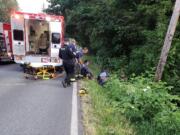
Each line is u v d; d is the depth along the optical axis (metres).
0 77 15.23
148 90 8.74
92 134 6.44
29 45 18.03
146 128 7.18
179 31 14.08
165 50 11.63
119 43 19.98
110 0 20.39
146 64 14.35
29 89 11.95
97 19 23.61
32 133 6.54
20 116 7.86
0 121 7.36
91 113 8.17
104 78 13.70
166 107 8.43
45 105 9.18
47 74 15.63
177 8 11.30
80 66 15.12
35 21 18.25
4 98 10.00
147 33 15.19
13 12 17.27
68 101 9.84
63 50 13.02
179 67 13.75
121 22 19.09
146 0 16.36
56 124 7.23
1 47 22.78
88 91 11.34
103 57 21.81
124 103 8.46
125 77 15.66
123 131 6.76
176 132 7.20
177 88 13.04
